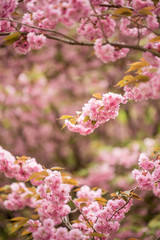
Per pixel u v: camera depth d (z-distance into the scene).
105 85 6.98
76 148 6.99
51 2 1.78
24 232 2.38
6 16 2.25
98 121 2.36
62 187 2.20
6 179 5.08
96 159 6.62
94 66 7.56
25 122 7.24
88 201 2.75
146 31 2.04
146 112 6.44
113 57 1.95
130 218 4.64
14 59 7.54
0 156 2.55
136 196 2.34
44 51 7.54
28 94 7.29
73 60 7.69
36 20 2.25
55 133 7.17
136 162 6.08
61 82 7.55
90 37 2.12
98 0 2.04
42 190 2.26
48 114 7.34
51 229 2.17
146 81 1.93
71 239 2.12
